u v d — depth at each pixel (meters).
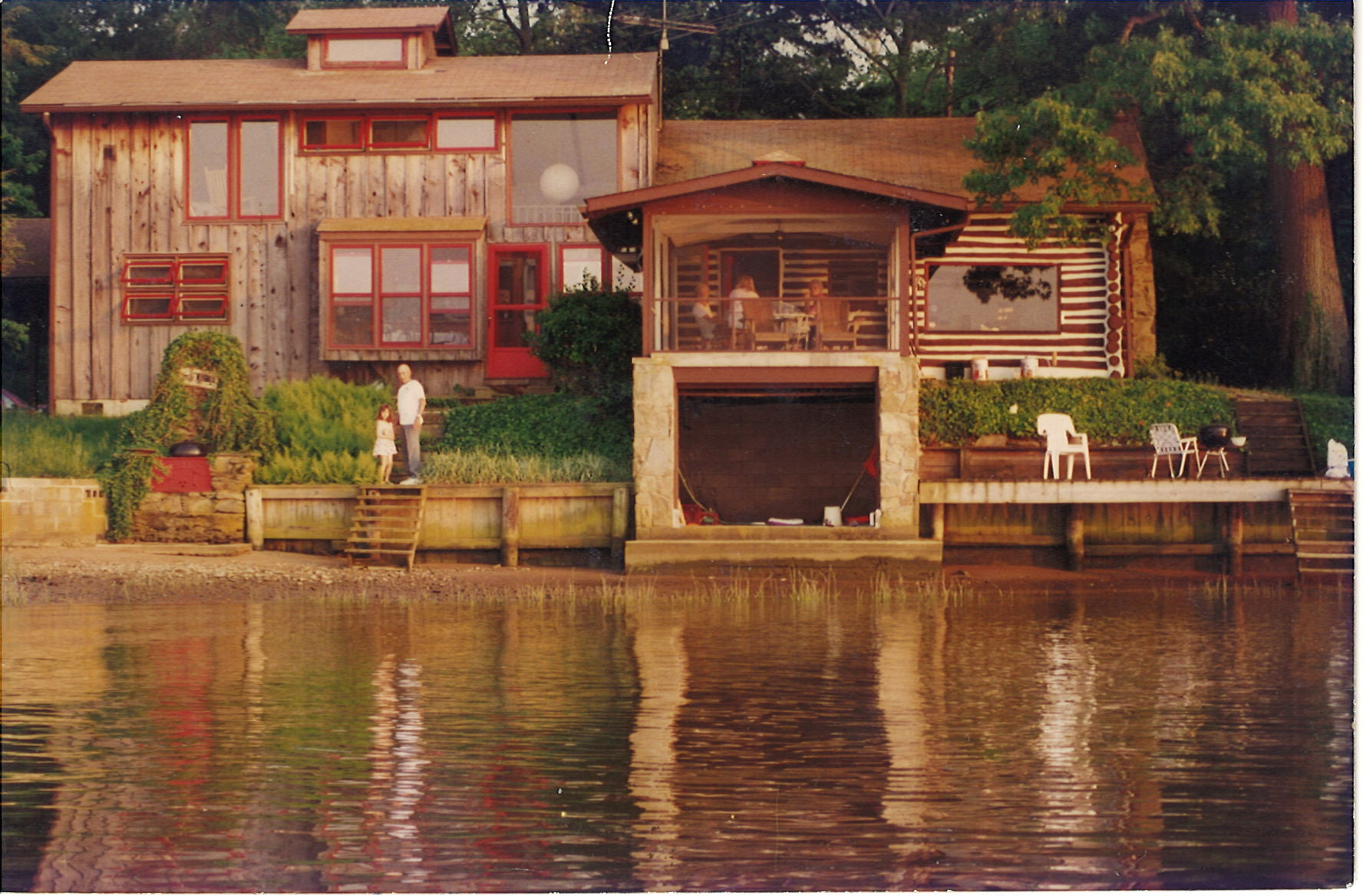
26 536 21.66
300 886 6.81
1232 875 6.97
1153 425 22.69
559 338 24.92
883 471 21.22
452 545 22.03
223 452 23.19
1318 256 29.00
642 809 7.89
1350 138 26.20
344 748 9.20
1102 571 21.86
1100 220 25.61
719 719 10.12
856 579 20.61
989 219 26.19
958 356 26.05
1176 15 29.55
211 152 28.41
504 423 25.31
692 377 21.55
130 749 9.20
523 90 27.92
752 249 24.42
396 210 28.25
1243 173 30.33
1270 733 9.84
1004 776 8.62
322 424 24.56
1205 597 19.06
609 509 21.92
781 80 36.53
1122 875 6.95
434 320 27.81
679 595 18.86
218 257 28.25
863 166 28.17
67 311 28.30
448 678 11.78
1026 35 32.62
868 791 8.27
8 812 7.86
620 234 23.88
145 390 28.19
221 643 13.94
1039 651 13.59
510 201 28.14
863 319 24.53
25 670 12.20
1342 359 28.84
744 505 24.36
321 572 20.70
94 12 38.00
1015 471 23.47
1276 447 24.09
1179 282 31.05
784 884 6.82
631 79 28.33
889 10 35.50
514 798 8.09
